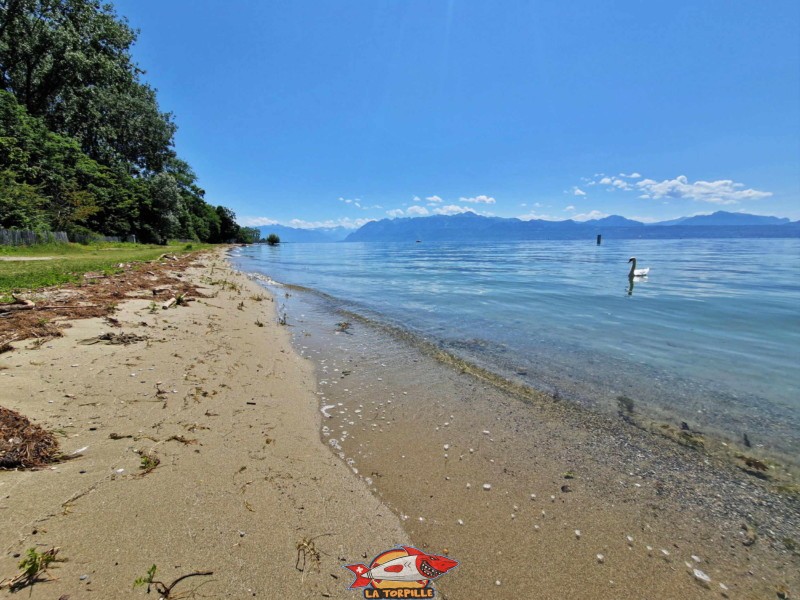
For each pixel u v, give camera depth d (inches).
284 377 220.7
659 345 300.0
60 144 1184.8
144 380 176.7
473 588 90.6
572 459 147.3
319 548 94.7
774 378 230.7
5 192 896.3
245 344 271.0
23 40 1181.1
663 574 97.0
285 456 135.5
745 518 118.2
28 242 900.6
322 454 142.8
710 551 105.0
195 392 174.2
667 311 435.2
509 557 100.0
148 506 97.5
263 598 78.6
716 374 237.8
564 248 2581.2
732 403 197.3
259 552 89.5
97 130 1514.5
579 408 191.2
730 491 130.6
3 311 245.1
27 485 97.8
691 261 1253.7
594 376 234.4
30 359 177.0
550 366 252.1
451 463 142.4
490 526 110.8
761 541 109.2
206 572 81.7
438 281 768.3
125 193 1603.1
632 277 741.3
